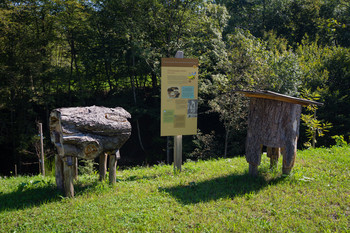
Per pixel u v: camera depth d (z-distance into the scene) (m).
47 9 21.16
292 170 6.56
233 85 15.95
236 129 16.50
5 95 20.14
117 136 5.99
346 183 5.83
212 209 4.90
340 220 4.38
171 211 4.87
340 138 10.07
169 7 20.39
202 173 7.34
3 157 21.52
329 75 18.70
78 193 5.84
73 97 25.14
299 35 29.33
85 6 23.48
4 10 18.84
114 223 4.49
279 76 13.86
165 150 22.36
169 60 7.19
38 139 19.62
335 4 28.75
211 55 19.62
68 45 24.91
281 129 5.94
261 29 29.66
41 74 20.41
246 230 4.21
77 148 5.55
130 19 20.52
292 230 4.19
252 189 5.72
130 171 8.35
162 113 7.26
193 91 7.49
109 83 25.20
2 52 19.73
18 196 5.93
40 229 4.46
